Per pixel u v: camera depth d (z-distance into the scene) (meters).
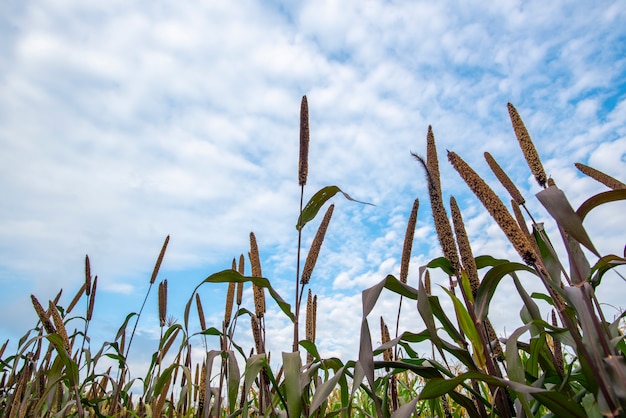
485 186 0.67
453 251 0.75
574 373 0.75
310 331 1.23
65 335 1.16
